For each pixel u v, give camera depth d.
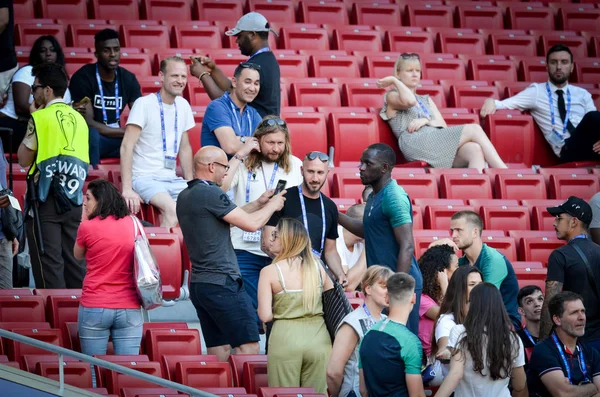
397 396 19.58
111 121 32.53
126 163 28.48
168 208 28.45
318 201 23.70
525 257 30.44
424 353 22.98
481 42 42.28
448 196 32.81
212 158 22.77
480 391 20.30
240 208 22.64
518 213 31.94
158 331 22.83
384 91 37.41
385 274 20.75
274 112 29.41
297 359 21.36
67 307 23.95
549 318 24.25
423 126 34.72
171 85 28.95
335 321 21.72
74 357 19.39
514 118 36.69
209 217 22.53
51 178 25.70
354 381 21.12
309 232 23.42
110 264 22.23
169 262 26.97
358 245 26.83
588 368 22.70
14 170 29.92
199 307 22.78
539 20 44.81
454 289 21.50
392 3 43.41
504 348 20.20
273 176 25.09
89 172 30.11
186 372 21.42
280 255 21.70
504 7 44.88
